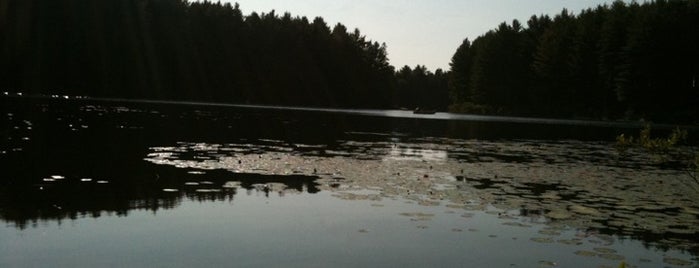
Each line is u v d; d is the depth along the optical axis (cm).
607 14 8262
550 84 8562
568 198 1099
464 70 11150
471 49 11188
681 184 1347
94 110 4119
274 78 10212
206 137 2366
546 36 8781
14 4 6506
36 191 1023
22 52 6600
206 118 3869
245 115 4691
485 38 10381
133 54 7862
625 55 7038
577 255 719
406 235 794
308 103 10775
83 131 2328
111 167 1361
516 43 9638
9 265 622
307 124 3850
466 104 10350
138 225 803
